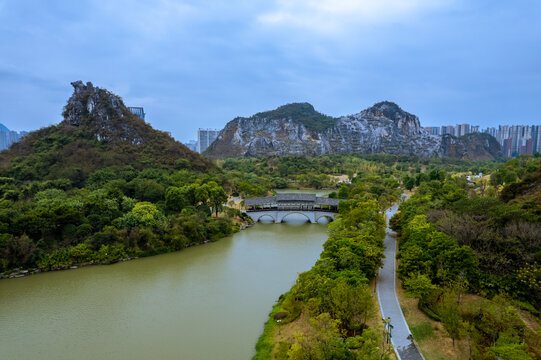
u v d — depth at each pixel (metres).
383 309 53.69
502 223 63.22
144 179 132.38
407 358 41.03
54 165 139.00
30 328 55.31
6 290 68.44
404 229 82.62
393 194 159.00
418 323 49.34
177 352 48.81
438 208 93.19
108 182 126.25
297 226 125.19
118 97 189.12
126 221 90.81
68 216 84.75
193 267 82.00
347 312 46.41
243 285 71.81
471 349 40.69
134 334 53.56
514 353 34.31
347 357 37.31
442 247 59.19
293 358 39.22
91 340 51.94
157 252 90.69
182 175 160.12
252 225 125.88
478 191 139.88
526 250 54.56
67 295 66.88
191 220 100.81
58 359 47.59
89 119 172.38
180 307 62.28
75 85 182.50
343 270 57.88
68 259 79.62
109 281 73.44
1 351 49.31
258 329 54.97
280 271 79.62
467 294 54.19
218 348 49.78
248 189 165.00
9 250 74.56
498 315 42.53
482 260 56.72
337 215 124.38
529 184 83.88
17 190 111.25
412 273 55.59
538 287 48.22
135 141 178.75
